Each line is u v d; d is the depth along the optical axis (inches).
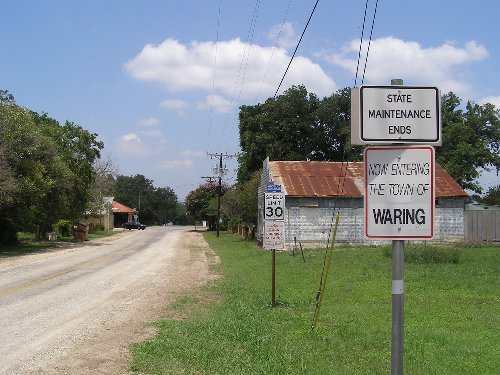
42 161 1446.9
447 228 1306.6
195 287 682.8
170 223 5767.7
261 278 739.4
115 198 5064.0
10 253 1307.8
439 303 496.1
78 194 1803.6
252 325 411.2
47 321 452.1
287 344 349.4
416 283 614.9
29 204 1438.2
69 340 380.2
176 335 382.6
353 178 1369.3
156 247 1606.8
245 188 1750.7
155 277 800.3
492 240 1289.4
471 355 315.0
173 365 306.7
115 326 430.9
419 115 157.9
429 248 890.1
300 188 1301.7
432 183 156.4
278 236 518.3
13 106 1375.5
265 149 2132.1
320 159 2231.8
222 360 313.1
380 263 821.2
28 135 1364.4
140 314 486.9
